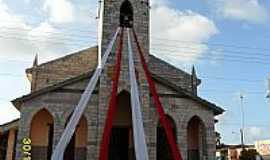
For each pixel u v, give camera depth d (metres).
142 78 30.41
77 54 35.94
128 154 31.59
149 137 29.11
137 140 20.14
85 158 30.48
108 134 19.97
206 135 30.64
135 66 30.66
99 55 31.30
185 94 31.14
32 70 34.44
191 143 33.38
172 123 30.80
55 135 27.78
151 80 26.08
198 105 31.28
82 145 30.78
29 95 28.00
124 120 32.31
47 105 28.31
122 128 32.25
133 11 32.59
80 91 29.19
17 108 30.11
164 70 37.69
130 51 29.02
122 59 30.53
